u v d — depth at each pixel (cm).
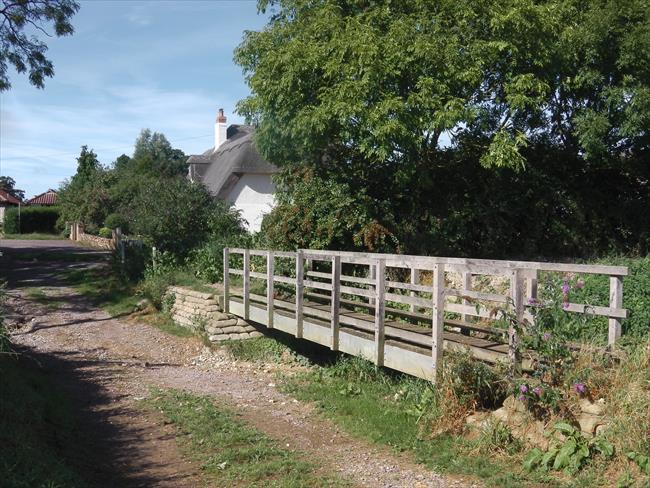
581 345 657
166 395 1006
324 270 1552
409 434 745
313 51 1393
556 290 674
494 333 792
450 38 1320
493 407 705
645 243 1469
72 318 1755
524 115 1484
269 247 1616
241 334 1445
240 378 1186
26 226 5200
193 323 1523
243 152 2877
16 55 2252
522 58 1339
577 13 1411
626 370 603
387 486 612
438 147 1625
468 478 605
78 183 4744
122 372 1198
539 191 1542
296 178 1670
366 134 1356
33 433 702
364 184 1631
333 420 862
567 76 1411
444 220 1562
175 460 714
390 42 1302
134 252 2250
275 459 707
